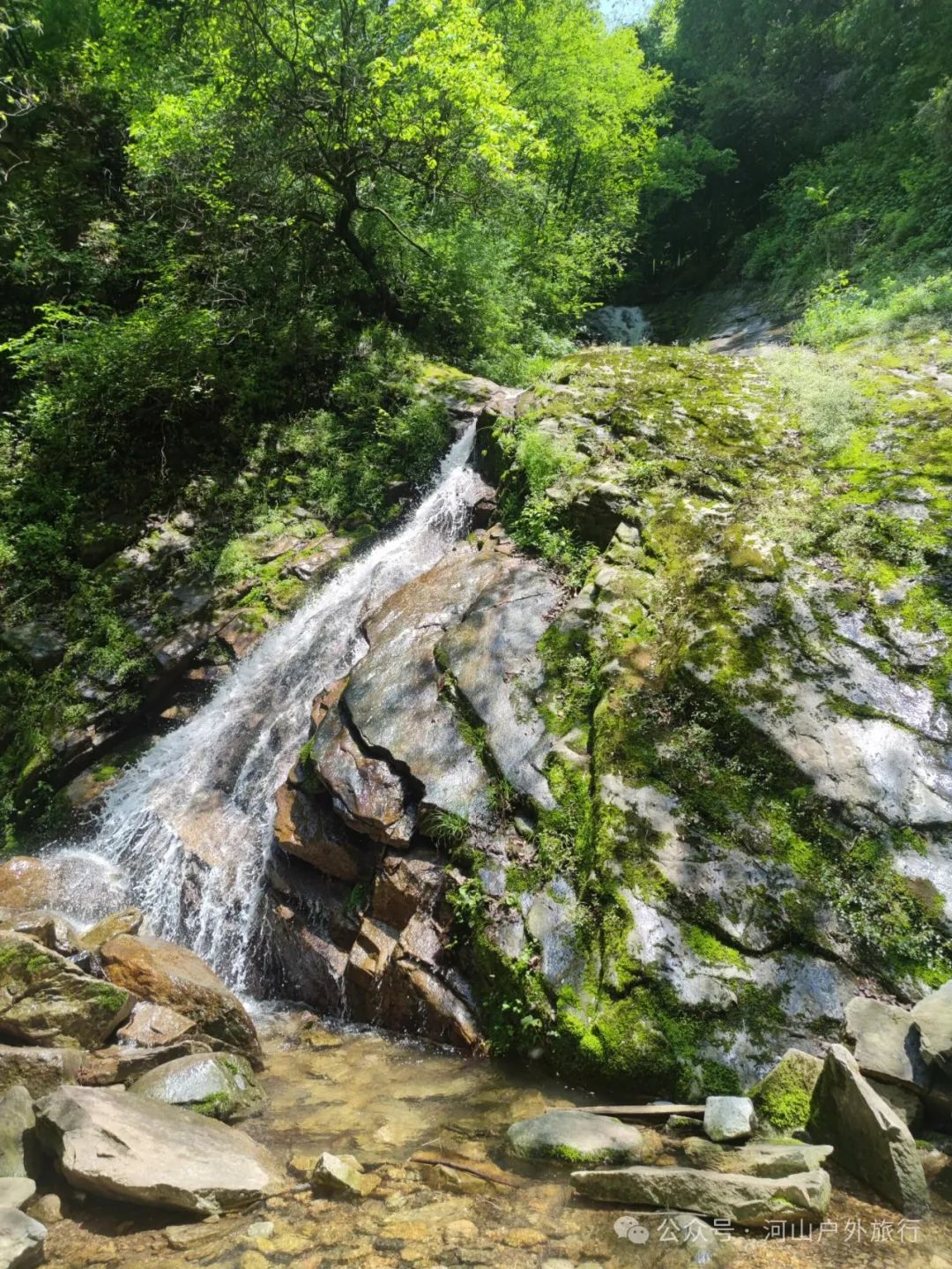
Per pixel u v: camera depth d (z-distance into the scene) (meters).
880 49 20.19
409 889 5.20
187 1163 3.42
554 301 16.53
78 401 10.73
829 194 18.52
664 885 4.49
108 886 6.74
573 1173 3.25
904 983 3.98
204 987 4.81
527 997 4.39
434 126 11.97
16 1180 3.28
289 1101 4.29
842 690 5.11
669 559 6.37
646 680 5.51
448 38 11.21
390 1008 5.03
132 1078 4.20
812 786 4.71
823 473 6.85
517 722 5.67
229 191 12.98
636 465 7.35
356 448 11.01
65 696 8.84
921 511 6.08
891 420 7.24
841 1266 2.73
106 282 13.42
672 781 4.93
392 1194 3.35
